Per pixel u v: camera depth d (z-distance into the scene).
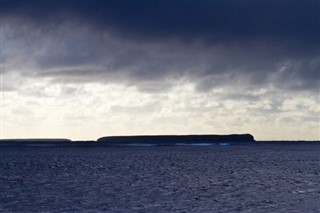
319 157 165.00
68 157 165.12
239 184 76.75
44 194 64.12
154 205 55.53
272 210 52.47
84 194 64.06
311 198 60.72
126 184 76.12
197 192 66.44
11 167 114.31
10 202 57.66
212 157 164.75
